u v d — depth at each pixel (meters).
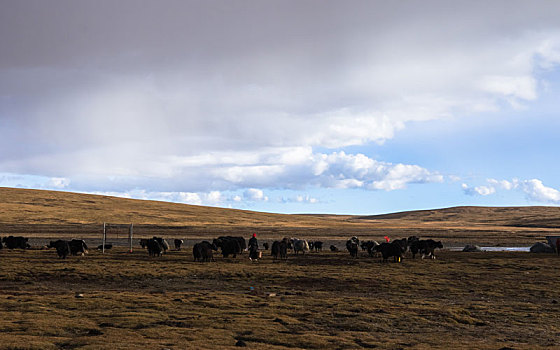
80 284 24.16
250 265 33.31
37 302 17.09
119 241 68.81
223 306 17.03
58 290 21.75
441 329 14.16
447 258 40.78
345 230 112.44
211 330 13.01
